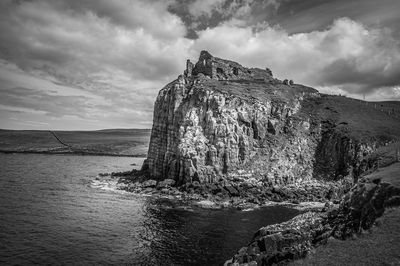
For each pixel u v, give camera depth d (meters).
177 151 98.81
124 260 43.16
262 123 107.75
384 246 25.23
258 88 124.62
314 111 119.88
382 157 61.88
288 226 38.66
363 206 32.03
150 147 117.94
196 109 104.88
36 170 131.50
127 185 99.12
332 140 104.94
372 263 24.00
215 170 95.06
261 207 74.81
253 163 98.75
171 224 59.72
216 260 43.69
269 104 113.69
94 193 86.56
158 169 107.88
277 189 87.25
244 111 105.19
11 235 50.19
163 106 114.06
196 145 97.06
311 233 35.47
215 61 137.88
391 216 28.03
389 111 134.25
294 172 98.88
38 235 50.97
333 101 130.75
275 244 34.75
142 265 41.75
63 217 61.78
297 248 31.14
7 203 70.12
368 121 115.00
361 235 28.30
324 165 101.75
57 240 49.31
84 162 184.12
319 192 88.19
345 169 96.69
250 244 38.94
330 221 36.72
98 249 46.59
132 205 74.00
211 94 106.00
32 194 81.19
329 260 26.72
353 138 100.62
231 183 90.06
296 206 76.12
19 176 111.56
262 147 103.38
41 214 63.00
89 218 61.94
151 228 57.03
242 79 140.50
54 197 79.12
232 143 98.69
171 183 93.94
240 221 62.31
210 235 53.78
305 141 107.44
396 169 40.28
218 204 76.94
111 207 71.38
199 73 127.31
